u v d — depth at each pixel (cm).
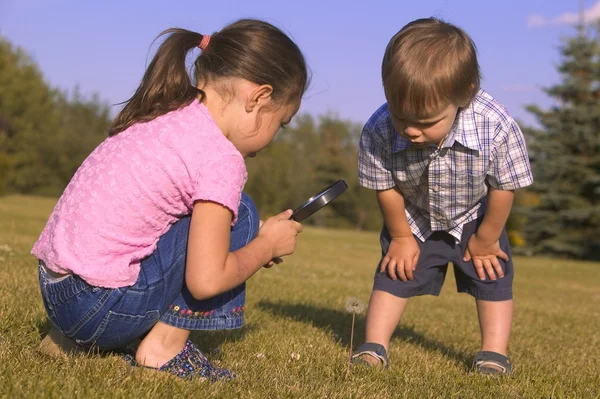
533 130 2986
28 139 4838
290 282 746
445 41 269
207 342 330
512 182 308
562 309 811
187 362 245
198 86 242
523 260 2308
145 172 225
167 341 240
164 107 235
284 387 241
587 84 2931
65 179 5306
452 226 331
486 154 301
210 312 239
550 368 351
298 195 5519
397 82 266
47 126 5197
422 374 303
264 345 331
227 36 238
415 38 271
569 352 431
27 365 231
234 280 225
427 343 425
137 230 225
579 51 2956
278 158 5709
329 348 344
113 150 234
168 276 230
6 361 231
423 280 339
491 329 333
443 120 274
